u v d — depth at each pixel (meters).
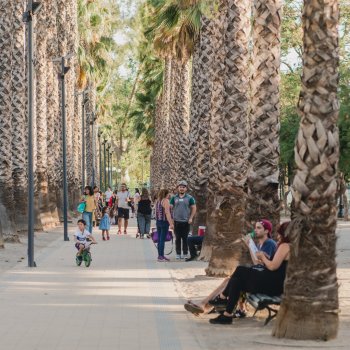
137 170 155.38
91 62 66.62
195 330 11.63
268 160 14.49
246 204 14.62
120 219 39.09
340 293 16.19
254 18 14.77
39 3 23.09
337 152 10.56
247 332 11.44
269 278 11.95
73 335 11.16
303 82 10.62
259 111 14.57
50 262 23.47
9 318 12.71
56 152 49.09
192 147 35.12
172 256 25.61
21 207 34.38
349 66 51.12
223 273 18.92
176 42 38.34
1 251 26.81
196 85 34.88
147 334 11.26
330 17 10.52
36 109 40.81
